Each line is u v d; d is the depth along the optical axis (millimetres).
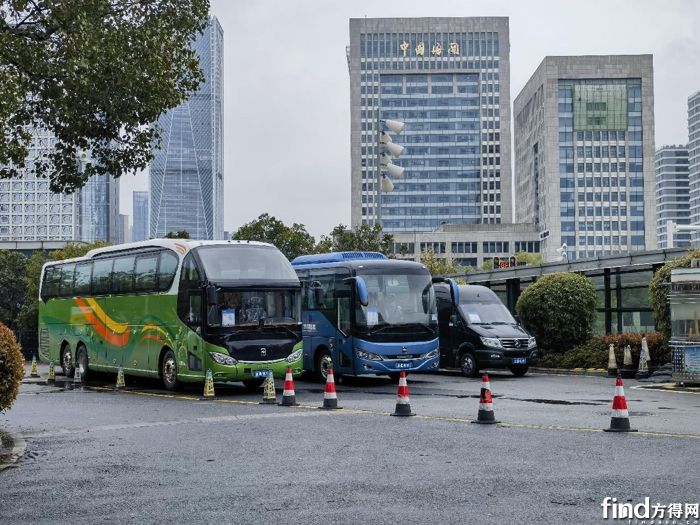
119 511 7723
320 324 24797
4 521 7418
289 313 21672
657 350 26094
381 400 18375
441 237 181875
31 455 11312
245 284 21219
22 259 76188
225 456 10766
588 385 21969
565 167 180000
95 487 8914
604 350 27609
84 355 27875
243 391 22594
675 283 20797
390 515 7266
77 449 11773
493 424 13430
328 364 24312
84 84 16469
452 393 20016
